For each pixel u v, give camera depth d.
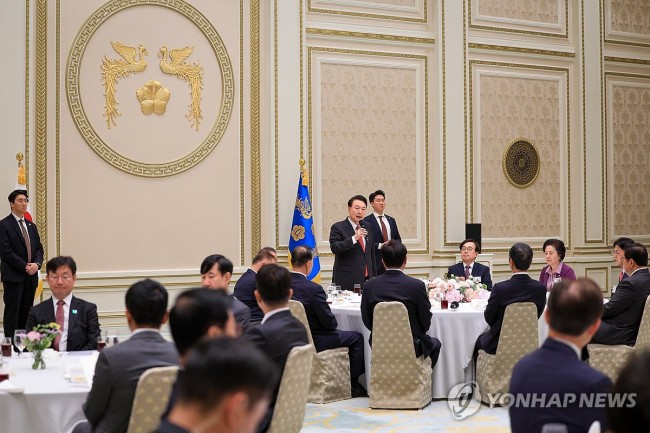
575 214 11.23
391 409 6.12
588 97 11.20
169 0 9.05
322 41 9.78
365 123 9.98
